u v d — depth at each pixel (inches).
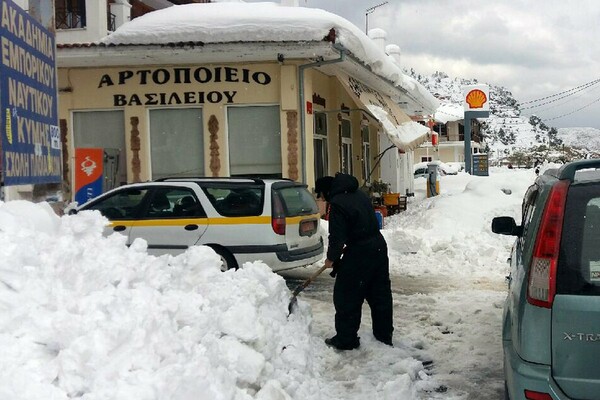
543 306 141.2
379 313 259.0
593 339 137.4
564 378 138.6
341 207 247.9
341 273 251.4
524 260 164.4
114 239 210.4
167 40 543.8
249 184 373.1
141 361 139.2
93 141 604.1
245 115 589.0
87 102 597.0
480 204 647.1
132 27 558.6
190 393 133.0
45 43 269.0
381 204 859.4
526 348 142.7
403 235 510.6
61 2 600.4
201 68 586.6
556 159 2322.8
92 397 124.7
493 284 399.2
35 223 184.5
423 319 305.6
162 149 598.2
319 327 286.0
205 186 377.4
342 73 631.8
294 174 577.3
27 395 119.9
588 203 144.9
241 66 582.9
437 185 1118.4
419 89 884.6
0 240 155.4
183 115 596.4
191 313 179.9
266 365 185.3
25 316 136.4
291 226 372.2
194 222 370.0
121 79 593.9
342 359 243.9
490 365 240.1
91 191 490.6
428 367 241.3
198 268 224.8
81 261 171.2
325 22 535.8
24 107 242.8
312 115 601.3
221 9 565.3
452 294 363.6
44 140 264.5
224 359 171.5
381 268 255.8
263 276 237.5
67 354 130.7
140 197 384.8
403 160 1155.9
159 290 194.4
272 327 207.6
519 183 694.5
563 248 142.9
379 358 242.1
